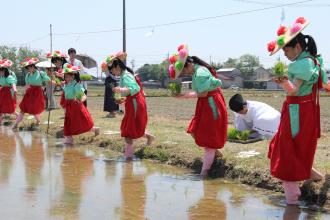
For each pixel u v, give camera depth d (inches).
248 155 323.9
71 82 446.6
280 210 242.2
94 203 252.4
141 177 313.3
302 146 244.1
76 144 445.7
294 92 240.5
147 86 3230.8
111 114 617.3
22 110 557.3
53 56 540.4
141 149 383.2
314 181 260.8
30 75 551.8
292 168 243.4
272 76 247.1
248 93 2132.1
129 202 255.1
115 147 414.9
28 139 480.1
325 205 246.5
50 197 262.8
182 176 316.2
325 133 471.2
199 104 319.6
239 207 247.4
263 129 376.5
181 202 256.2
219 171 313.4
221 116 314.8
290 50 246.7
